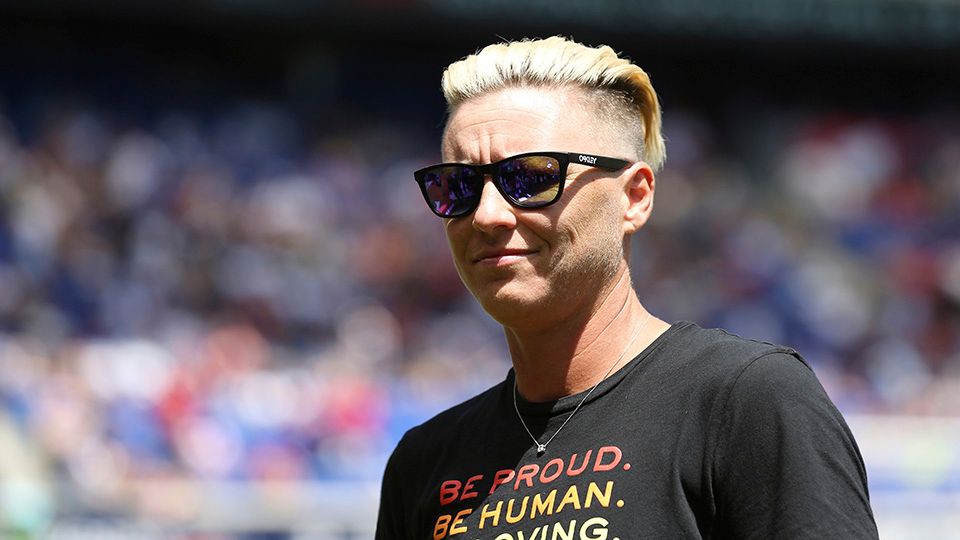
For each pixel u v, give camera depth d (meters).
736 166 65.31
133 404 32.84
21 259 44.69
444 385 38.34
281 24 59.03
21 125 55.06
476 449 8.01
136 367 35.50
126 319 43.44
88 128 55.50
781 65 67.69
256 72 62.69
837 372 50.09
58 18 59.22
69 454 29.66
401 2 57.25
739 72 68.00
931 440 30.48
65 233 46.75
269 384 35.16
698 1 59.47
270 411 34.47
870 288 56.75
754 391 6.98
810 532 6.51
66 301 43.84
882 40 62.44
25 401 31.27
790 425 6.80
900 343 53.78
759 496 6.79
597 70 7.91
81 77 59.12
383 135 62.00
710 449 7.02
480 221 7.58
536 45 7.98
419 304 50.22
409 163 60.62
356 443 34.84
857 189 63.91
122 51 60.34
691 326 7.77
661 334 7.80
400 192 57.22
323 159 58.28
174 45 61.56
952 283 57.88
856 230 61.19
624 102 8.09
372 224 53.88
